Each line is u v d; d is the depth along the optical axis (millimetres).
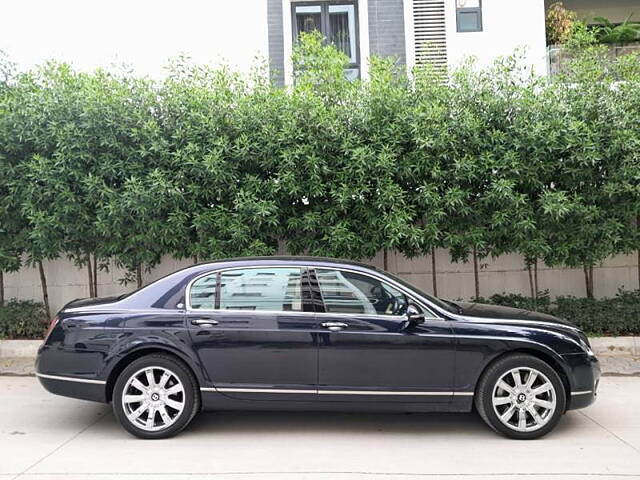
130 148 8031
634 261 9531
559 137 7922
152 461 4691
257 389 5113
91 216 8219
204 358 5125
